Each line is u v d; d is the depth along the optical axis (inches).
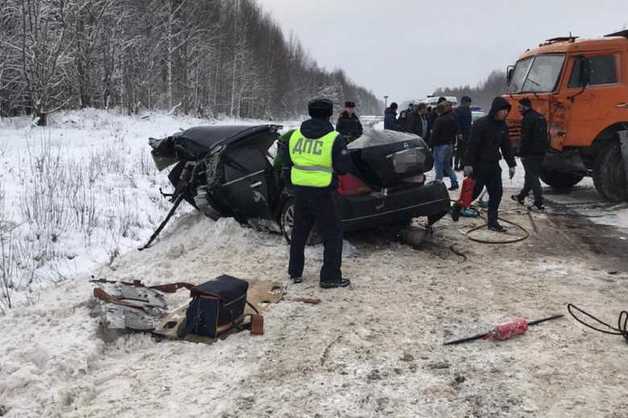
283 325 185.9
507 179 527.2
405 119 679.7
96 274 247.1
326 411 135.8
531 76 422.9
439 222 337.1
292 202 271.3
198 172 293.0
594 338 174.1
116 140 674.8
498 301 206.8
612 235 308.2
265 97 2615.7
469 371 154.1
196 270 246.2
